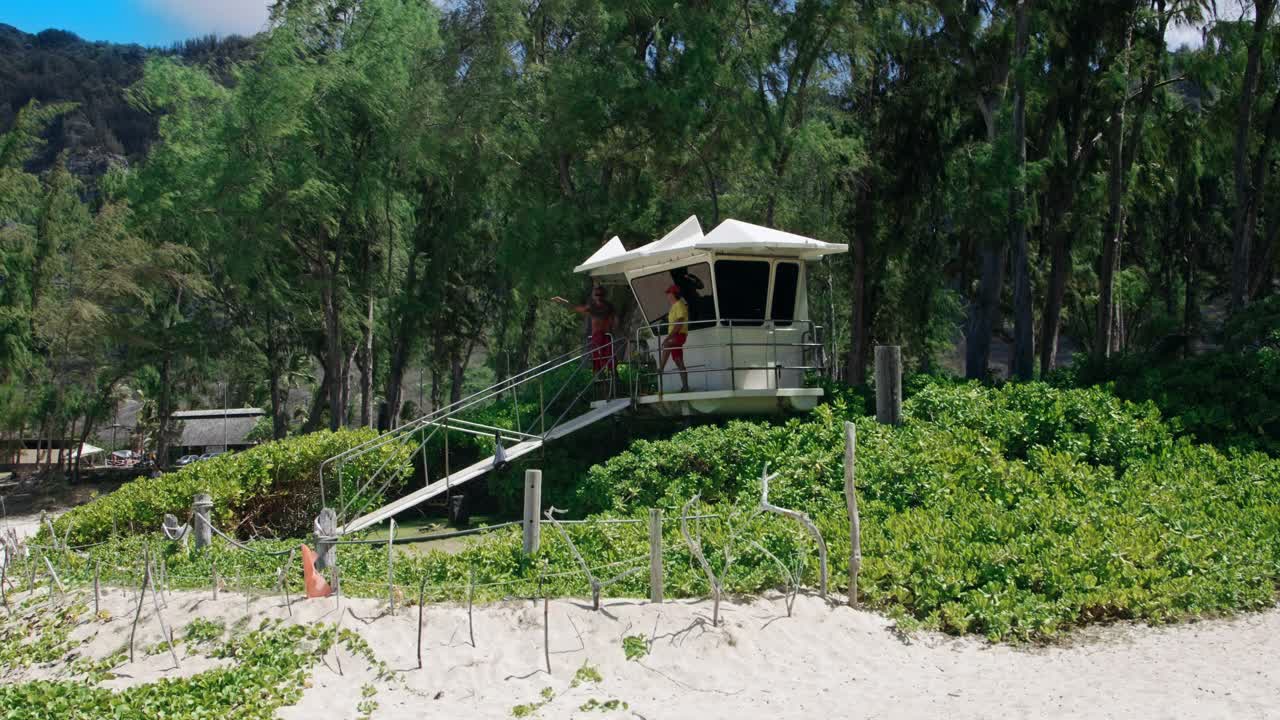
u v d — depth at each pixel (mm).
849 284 37469
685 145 29766
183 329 45938
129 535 17531
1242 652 9828
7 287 46312
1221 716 7945
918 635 10469
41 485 42500
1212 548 12352
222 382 64625
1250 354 20312
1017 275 27953
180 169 43844
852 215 32375
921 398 19109
